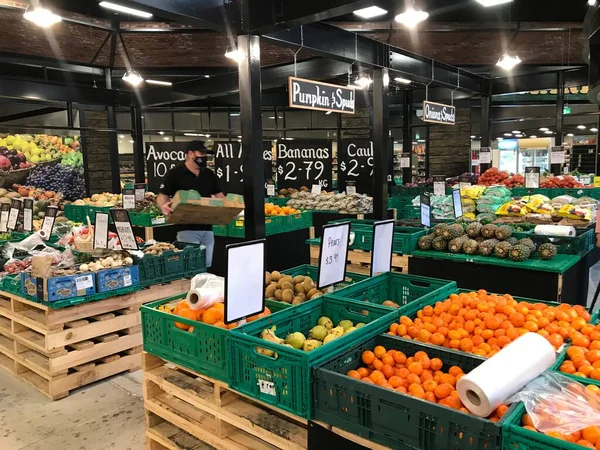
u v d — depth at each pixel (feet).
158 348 8.55
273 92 37.88
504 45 27.71
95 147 36.04
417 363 6.52
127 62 25.61
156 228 23.41
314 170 27.73
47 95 25.18
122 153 47.62
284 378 6.40
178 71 30.01
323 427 6.18
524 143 65.62
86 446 9.58
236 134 45.55
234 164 24.39
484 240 13.76
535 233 14.07
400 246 14.84
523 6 23.49
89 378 12.00
